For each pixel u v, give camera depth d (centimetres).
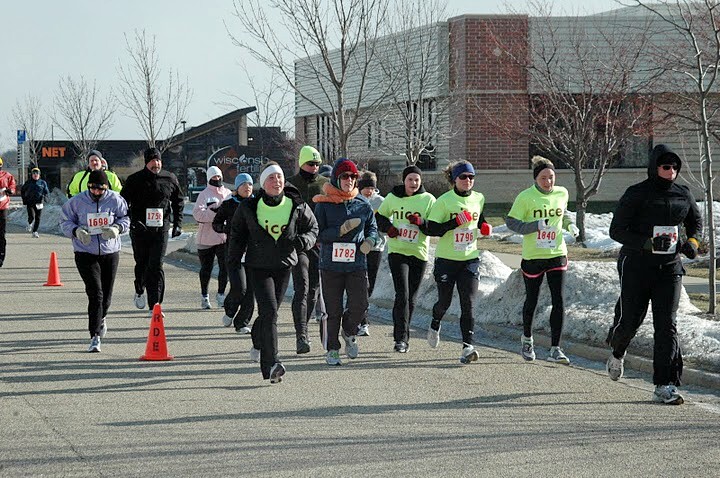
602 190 4788
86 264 1454
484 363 1376
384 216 1451
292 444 933
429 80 4028
